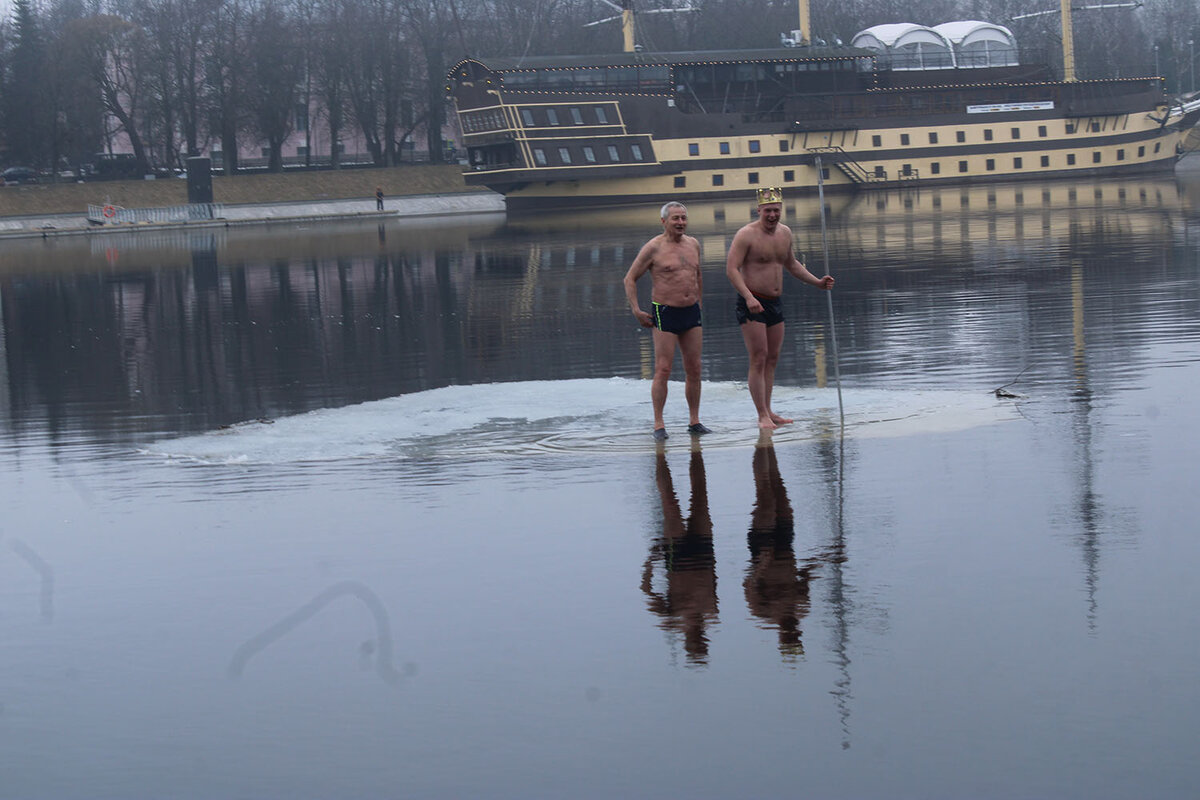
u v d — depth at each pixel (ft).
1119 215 120.06
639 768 13.34
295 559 20.95
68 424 36.83
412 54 294.46
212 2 277.85
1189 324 46.06
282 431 32.50
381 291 80.79
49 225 219.61
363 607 18.43
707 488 24.73
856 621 17.02
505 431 31.53
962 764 13.15
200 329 63.05
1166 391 32.96
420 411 34.60
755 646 16.33
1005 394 33.50
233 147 276.62
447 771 13.46
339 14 294.46
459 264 102.73
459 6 305.94
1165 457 25.23
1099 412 30.48
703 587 18.70
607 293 73.72
